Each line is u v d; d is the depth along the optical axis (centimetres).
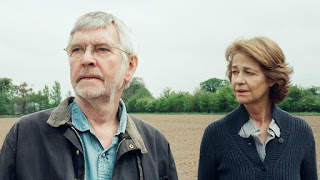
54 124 188
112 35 200
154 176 210
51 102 10275
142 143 212
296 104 4738
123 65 205
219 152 259
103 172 193
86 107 201
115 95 207
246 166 239
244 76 238
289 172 234
